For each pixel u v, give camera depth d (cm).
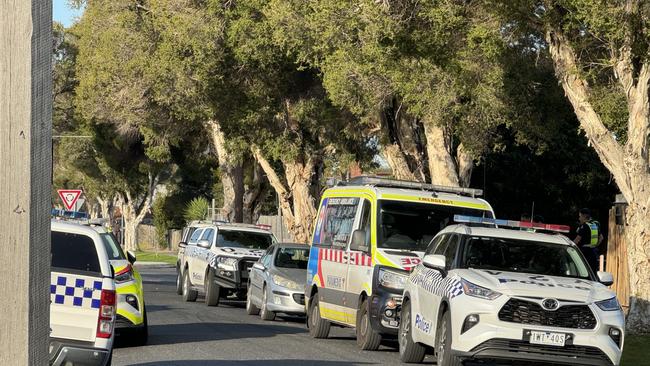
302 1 4856
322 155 6969
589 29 3338
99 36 7762
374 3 3525
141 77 7106
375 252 3005
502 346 2225
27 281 634
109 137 11081
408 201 3119
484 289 2267
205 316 4312
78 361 2059
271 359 2684
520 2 3403
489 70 4425
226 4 6116
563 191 6800
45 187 651
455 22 3475
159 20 6344
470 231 2539
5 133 635
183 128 8562
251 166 9850
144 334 2973
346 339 3531
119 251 3008
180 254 5884
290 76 6419
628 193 3359
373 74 4516
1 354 629
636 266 3344
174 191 14712
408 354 2705
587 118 3434
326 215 3575
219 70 6272
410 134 5612
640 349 3002
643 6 3148
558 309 2244
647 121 3284
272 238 5388
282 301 4188
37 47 645
